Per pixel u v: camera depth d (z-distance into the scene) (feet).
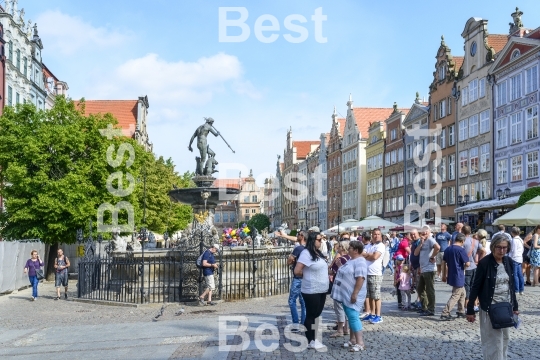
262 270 63.00
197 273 58.44
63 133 99.91
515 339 33.40
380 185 228.43
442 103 177.27
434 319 41.37
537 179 125.80
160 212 172.55
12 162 99.91
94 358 31.55
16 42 136.26
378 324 39.47
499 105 142.61
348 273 31.17
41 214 98.63
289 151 406.00
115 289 65.21
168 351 32.45
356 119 263.49
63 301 65.92
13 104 133.59
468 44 160.15
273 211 453.99
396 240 96.53
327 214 309.22
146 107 263.90
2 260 75.05
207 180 70.49
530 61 128.77
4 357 32.86
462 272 41.11
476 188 153.79
